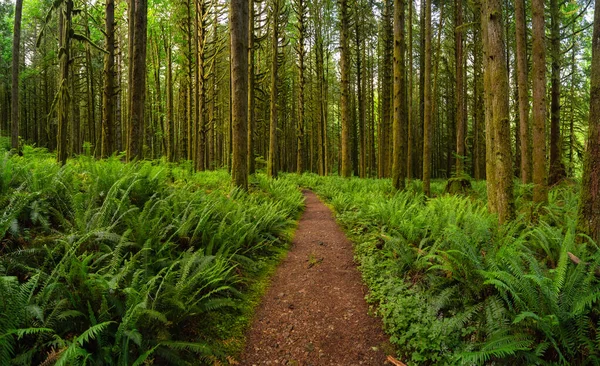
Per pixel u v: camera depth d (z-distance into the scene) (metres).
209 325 3.89
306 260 6.54
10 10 25.52
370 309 4.54
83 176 6.51
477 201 9.40
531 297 3.27
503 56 5.98
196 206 6.32
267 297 4.93
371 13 23.39
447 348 3.39
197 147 19.66
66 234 4.25
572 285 3.27
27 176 5.20
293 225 9.46
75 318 3.07
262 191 11.75
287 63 29.31
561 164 13.82
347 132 18.11
